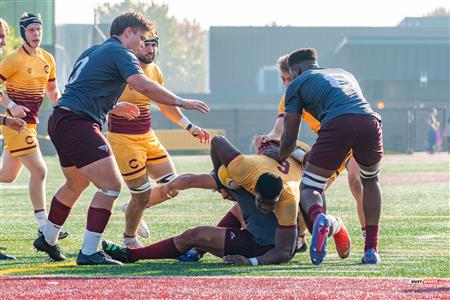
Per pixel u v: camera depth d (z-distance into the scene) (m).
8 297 10.68
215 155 14.21
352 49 108.25
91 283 11.77
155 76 16.98
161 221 22.08
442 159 67.69
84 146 13.77
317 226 13.06
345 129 13.61
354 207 26.25
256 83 117.69
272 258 13.86
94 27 89.75
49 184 37.41
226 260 13.88
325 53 117.50
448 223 21.28
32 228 20.50
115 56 13.90
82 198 29.94
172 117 17.03
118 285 11.58
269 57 117.81
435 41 107.31
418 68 107.44
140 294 10.85
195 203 27.62
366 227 14.34
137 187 16.16
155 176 16.81
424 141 102.06
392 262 14.32
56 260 14.71
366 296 10.70
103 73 13.88
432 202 27.97
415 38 107.44
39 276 12.52
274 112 100.81
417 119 103.44
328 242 17.30
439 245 16.84
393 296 10.70
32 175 17.84
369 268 13.48
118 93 14.16
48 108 72.50
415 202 27.97
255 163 13.96
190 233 14.02
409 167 53.31
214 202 27.97
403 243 17.19
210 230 14.02
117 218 22.92
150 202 16.50
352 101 13.84
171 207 26.23
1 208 25.91
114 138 16.25
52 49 71.75
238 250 14.02
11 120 15.26
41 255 15.62
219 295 10.77
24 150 17.72
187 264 14.05
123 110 15.69
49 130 14.11
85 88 13.86
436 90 107.94
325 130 13.74
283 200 13.76
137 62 13.95
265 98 112.19
